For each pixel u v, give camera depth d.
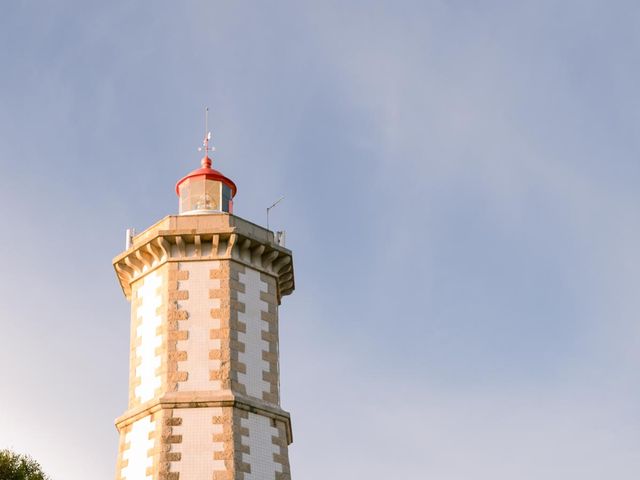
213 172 39.44
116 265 36.56
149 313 34.94
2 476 45.94
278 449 32.91
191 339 33.56
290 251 36.88
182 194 39.44
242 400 32.50
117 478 32.44
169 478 30.89
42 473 47.88
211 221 35.69
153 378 33.41
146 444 32.12
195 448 31.47
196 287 34.56
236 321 34.12
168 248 35.19
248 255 35.94
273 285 36.38
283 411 33.75
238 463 31.34
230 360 33.22
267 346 34.81
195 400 32.16
